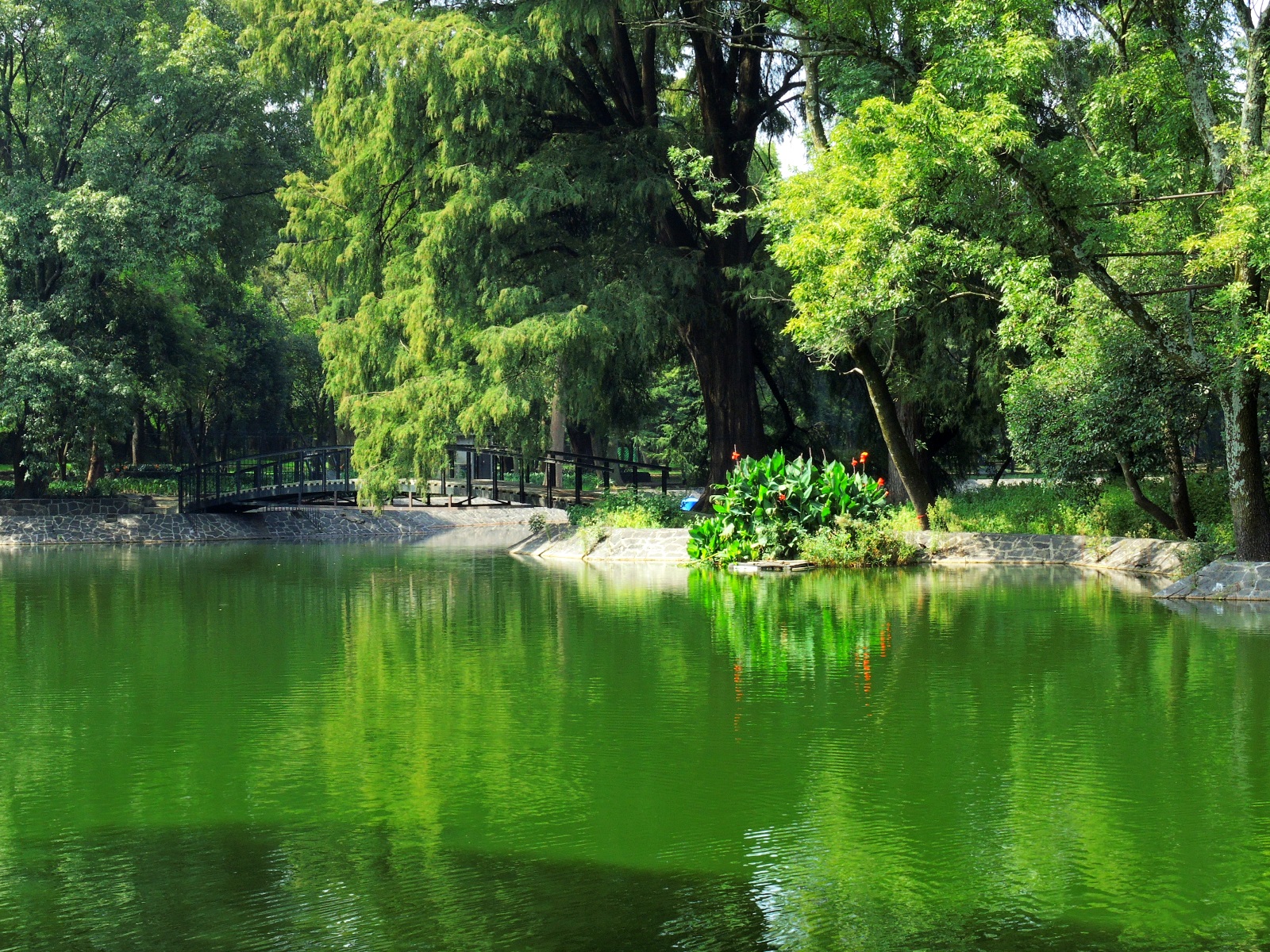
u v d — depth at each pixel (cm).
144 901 564
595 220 2828
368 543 3581
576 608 1667
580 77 2819
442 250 2541
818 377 3145
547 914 544
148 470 5081
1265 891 566
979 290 2092
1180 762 786
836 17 2019
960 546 2298
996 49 1588
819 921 534
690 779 758
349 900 563
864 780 752
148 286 4288
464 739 873
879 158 1742
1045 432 1955
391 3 2802
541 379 2492
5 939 522
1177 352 1684
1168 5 1673
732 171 2816
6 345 3716
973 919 535
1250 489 1681
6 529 3675
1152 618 1453
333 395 2909
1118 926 527
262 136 4169
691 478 3828
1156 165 1830
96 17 3747
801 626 1434
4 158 3972
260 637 1412
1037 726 892
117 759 823
